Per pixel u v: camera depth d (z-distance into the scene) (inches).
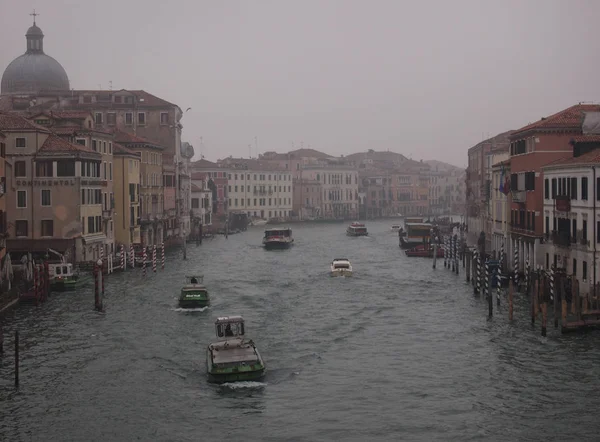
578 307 1744.6
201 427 1198.9
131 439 1154.7
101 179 3117.6
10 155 2778.1
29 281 2330.2
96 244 3004.4
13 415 1252.5
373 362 1544.0
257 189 7406.5
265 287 2573.8
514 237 2691.9
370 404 1293.1
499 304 2108.8
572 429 1176.8
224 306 2174.0
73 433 1178.0
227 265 3297.2
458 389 1365.7
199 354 1610.5
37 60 4928.6
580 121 2427.4
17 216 2790.4
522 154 2568.9
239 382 1408.7
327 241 5002.5
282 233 4431.6
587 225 1979.6
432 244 4033.0
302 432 1175.6
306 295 2388.0
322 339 1743.4
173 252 3996.1
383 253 3986.2
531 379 1412.4
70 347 1669.5
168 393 1354.6
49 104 4478.3
